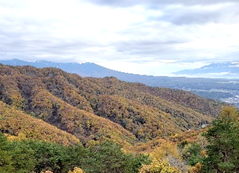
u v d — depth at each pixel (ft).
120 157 51.29
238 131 47.21
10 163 50.80
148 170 41.83
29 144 72.79
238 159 46.09
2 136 58.85
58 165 69.77
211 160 47.32
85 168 56.95
